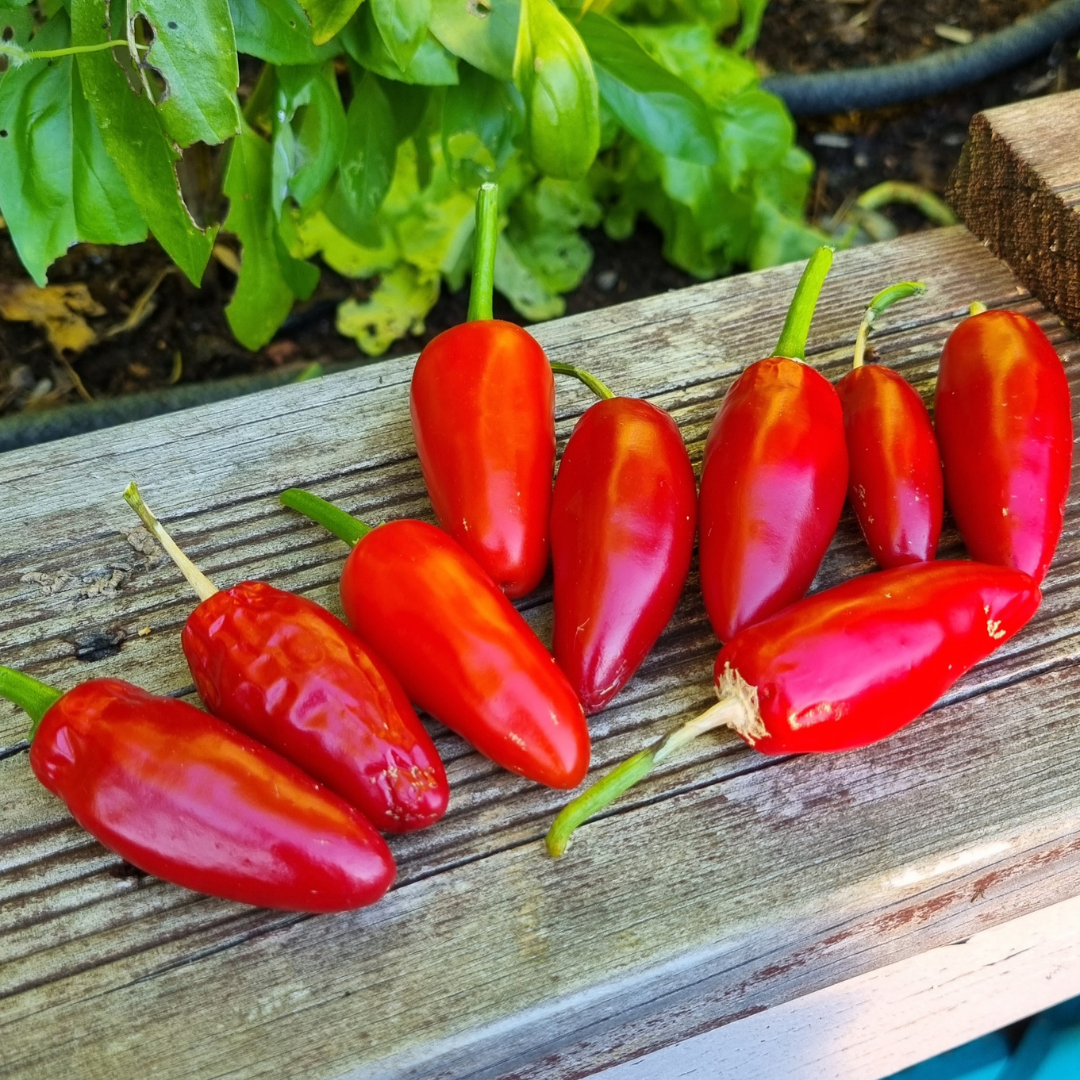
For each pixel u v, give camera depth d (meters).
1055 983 0.32
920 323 0.34
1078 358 0.33
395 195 0.52
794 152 0.53
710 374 0.33
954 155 0.62
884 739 0.25
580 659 0.25
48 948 0.23
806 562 0.25
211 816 0.22
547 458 0.27
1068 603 0.27
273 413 0.32
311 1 0.31
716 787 0.25
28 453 0.31
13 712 0.27
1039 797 0.24
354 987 0.23
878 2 0.68
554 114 0.34
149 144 0.31
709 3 0.54
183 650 0.26
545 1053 0.24
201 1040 0.22
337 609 0.28
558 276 0.57
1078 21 0.63
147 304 0.54
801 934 0.24
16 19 0.33
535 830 0.24
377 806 0.23
